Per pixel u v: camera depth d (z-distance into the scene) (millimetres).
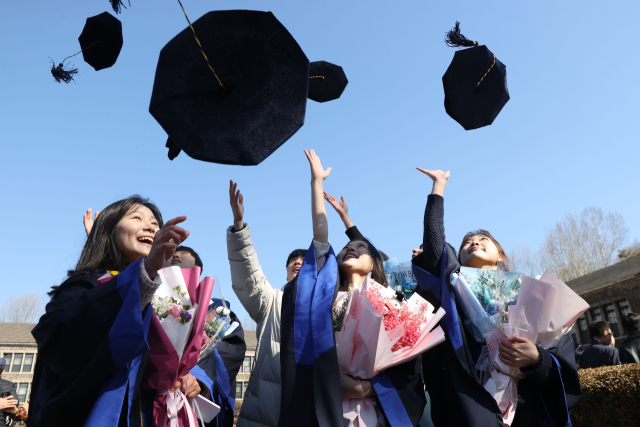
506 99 3025
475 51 2953
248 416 3195
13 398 5629
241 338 3402
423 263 2932
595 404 4277
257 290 3402
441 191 3068
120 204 2480
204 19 2199
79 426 1872
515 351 2502
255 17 2223
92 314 1826
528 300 2607
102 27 2482
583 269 37875
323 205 3023
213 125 2141
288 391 2369
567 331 2754
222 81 2178
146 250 2389
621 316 25406
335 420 2227
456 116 2955
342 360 2482
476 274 2881
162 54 2152
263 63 2215
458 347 2549
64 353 1822
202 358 2672
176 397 2299
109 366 1775
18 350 26000
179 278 2332
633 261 28672
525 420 2584
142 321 1847
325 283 2652
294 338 2494
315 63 3322
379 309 2596
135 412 2045
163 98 2121
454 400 2521
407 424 2385
